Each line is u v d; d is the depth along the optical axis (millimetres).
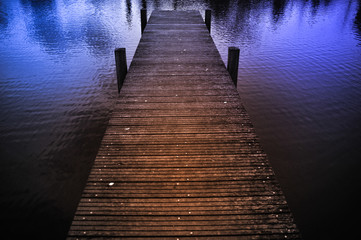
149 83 4234
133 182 2236
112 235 1798
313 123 6332
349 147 5457
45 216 3889
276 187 2182
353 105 7133
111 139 2818
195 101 3662
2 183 4453
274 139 5742
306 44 12680
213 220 1904
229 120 3186
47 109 6809
